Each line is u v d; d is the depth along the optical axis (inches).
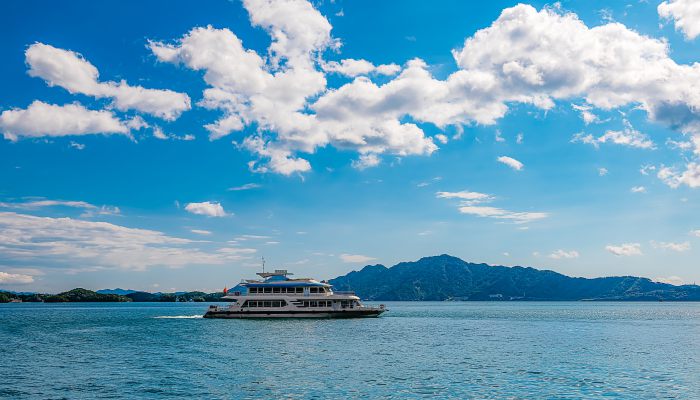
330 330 4089.6
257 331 3991.1
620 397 1803.6
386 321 5393.7
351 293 5413.4
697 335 4052.7
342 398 1782.7
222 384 1982.0
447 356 2696.9
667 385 1989.4
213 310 5403.5
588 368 2352.4
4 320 6279.5
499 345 3221.0
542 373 2223.2
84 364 2434.8
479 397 1800.0
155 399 1759.4
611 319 6722.4
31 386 1957.4
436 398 1785.2
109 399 1758.1
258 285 5177.2
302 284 5157.5
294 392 1860.2
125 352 2832.2
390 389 1911.9
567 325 5315.0
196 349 2935.5
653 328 4877.0
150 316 7155.5
